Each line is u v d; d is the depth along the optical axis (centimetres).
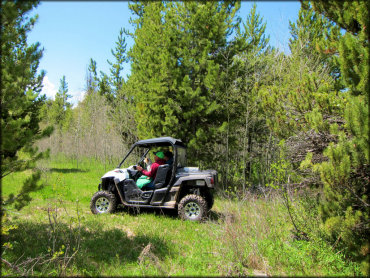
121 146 1511
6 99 360
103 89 1579
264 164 958
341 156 361
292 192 512
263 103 657
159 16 1093
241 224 476
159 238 471
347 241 360
